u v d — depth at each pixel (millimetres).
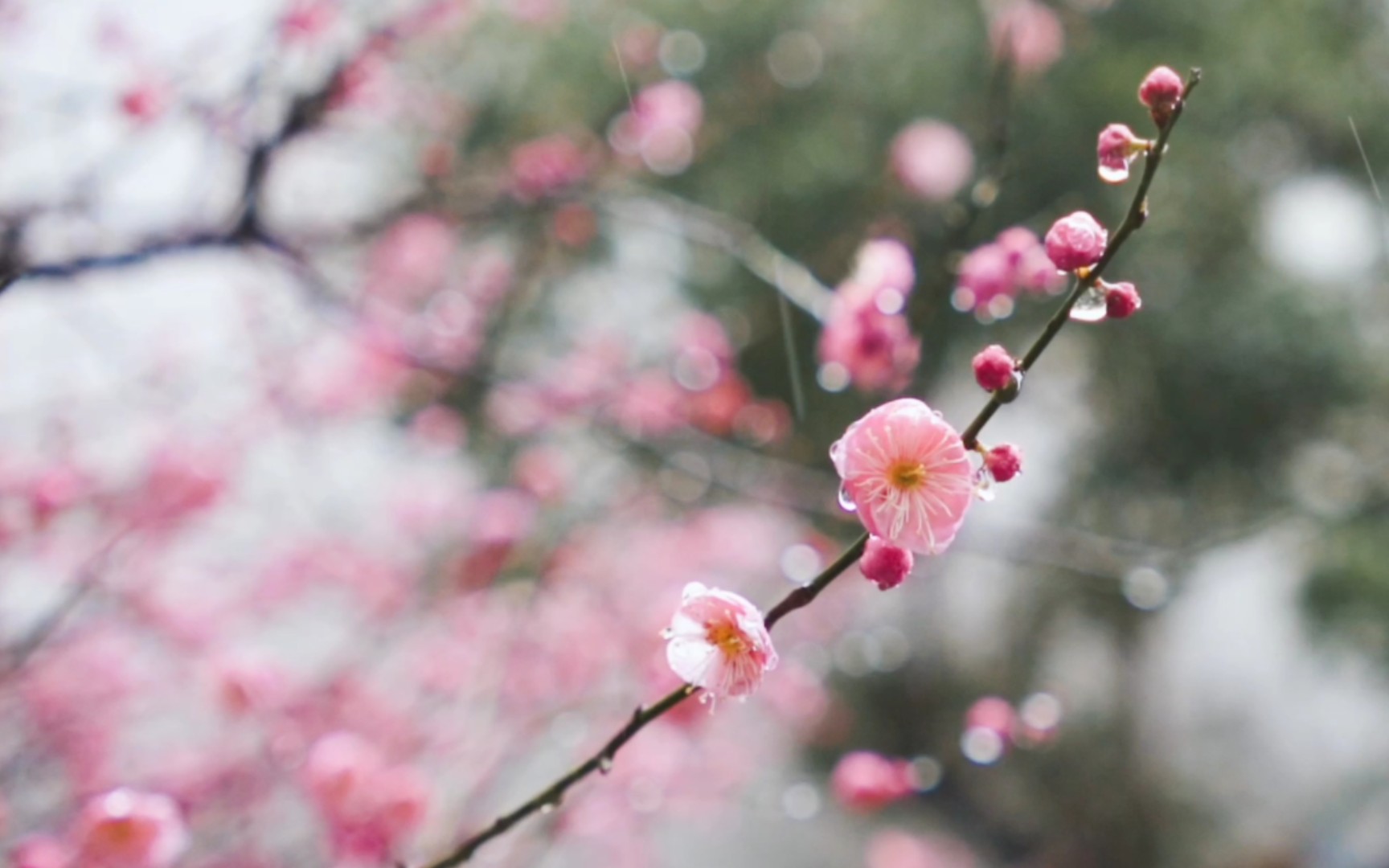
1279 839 6328
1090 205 4312
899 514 1031
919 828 6352
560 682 3635
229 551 3512
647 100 3400
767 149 4625
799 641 4629
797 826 5918
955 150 3695
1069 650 6648
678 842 5496
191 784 2945
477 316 3814
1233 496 5039
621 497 4266
